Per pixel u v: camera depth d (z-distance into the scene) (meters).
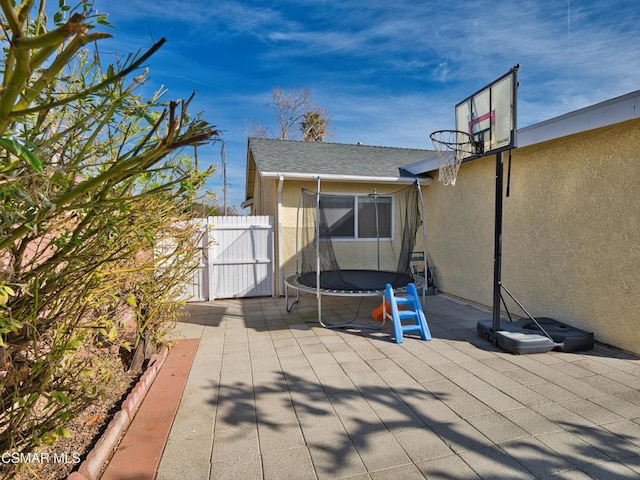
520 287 5.44
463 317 5.72
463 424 2.58
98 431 2.44
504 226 5.73
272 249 7.73
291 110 24.45
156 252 3.74
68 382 2.18
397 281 6.21
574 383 3.24
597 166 4.22
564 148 4.66
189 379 3.41
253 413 2.77
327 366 3.72
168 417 2.70
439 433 2.47
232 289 7.58
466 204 6.73
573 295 4.57
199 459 2.21
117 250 2.06
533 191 5.17
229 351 4.21
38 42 0.78
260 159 7.93
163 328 4.45
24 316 1.79
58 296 1.84
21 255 1.72
